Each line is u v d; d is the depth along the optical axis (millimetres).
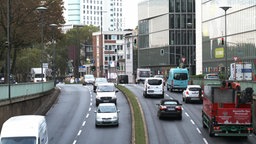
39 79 94125
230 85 31062
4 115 33656
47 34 68750
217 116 30547
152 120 40688
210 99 31359
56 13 66938
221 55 102312
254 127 34438
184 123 38906
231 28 98500
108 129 37219
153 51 137125
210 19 108688
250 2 90438
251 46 90000
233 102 30797
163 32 131125
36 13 63250
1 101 32781
